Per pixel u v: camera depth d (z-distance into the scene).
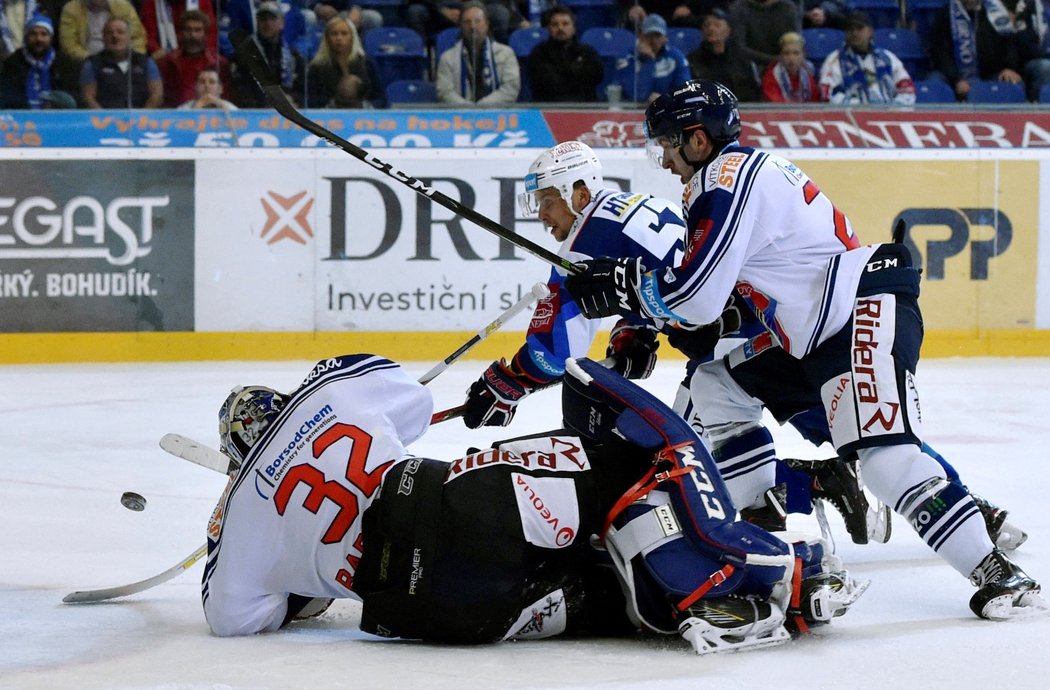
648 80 33.50
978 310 33.31
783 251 11.05
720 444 12.65
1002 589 10.31
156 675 8.85
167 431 22.20
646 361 12.73
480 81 33.47
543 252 11.80
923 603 11.12
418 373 29.50
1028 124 33.25
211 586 10.12
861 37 34.25
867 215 33.38
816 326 11.01
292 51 32.75
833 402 11.02
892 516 15.27
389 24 34.09
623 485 9.74
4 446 20.72
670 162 11.80
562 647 9.65
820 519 12.84
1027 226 33.25
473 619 9.51
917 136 33.25
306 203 32.25
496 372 12.49
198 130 32.09
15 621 10.77
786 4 33.75
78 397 26.05
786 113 33.38
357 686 8.47
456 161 32.66
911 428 10.74
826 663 9.05
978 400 25.44
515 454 9.88
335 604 11.70
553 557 9.85
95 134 31.92
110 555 13.70
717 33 33.78
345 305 32.44
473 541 9.48
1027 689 8.34
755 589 9.59
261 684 8.55
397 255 32.44
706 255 10.77
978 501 13.25
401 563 9.62
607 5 33.91
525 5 34.12
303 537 9.90
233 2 32.31
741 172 10.93
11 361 31.94
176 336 32.25
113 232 32.06
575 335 12.34
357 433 9.92
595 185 13.03
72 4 31.89
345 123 32.56
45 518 15.57
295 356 32.38
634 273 11.20
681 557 9.37
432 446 20.33
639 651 9.48
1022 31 34.94
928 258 33.25
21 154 31.77
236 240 32.22
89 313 32.06
